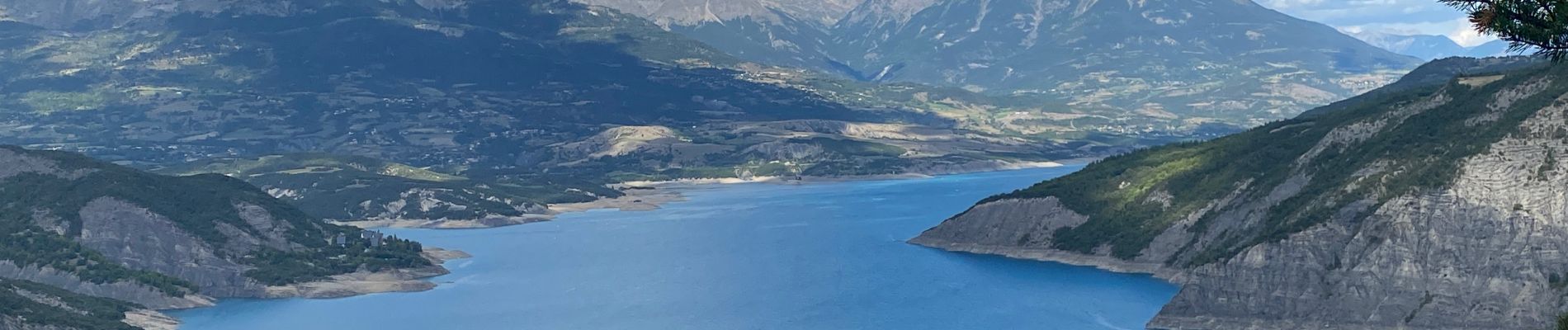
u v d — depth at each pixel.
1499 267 173.75
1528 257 173.25
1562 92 193.25
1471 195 182.62
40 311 195.50
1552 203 177.38
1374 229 184.75
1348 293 179.38
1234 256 190.38
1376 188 197.25
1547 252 173.12
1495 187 182.00
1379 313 175.75
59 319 193.50
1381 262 180.12
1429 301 173.75
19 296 198.88
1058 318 197.75
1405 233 181.50
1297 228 190.25
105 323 199.25
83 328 193.75
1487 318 169.50
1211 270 189.88
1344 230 187.88
